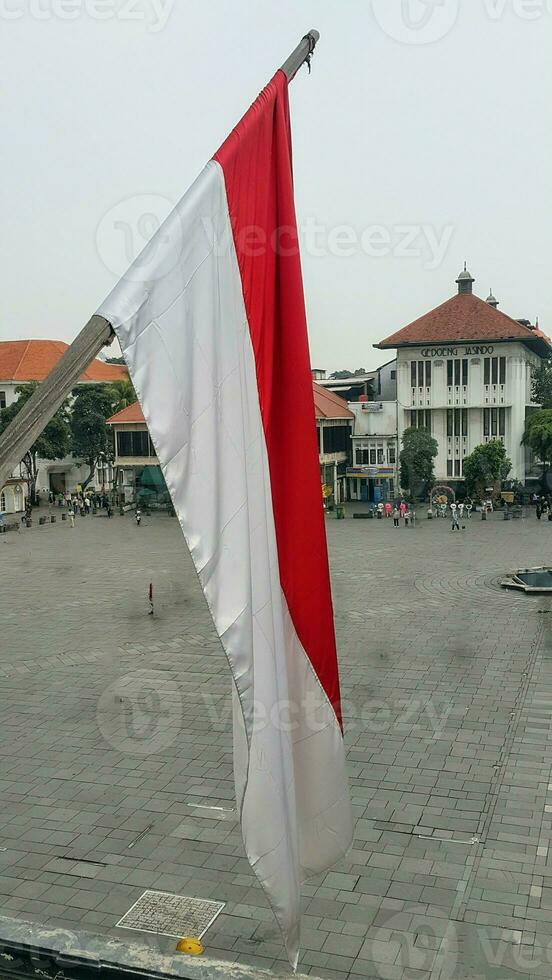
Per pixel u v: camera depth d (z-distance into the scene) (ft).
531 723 52.65
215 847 38.42
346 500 198.59
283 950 30.81
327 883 35.12
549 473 175.11
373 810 41.45
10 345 200.54
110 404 184.34
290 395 16.51
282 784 13.80
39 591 100.12
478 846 37.78
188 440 13.12
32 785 45.19
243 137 15.40
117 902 34.19
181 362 13.09
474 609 86.33
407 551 125.90
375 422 190.90
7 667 67.62
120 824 40.73
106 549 134.41
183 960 9.78
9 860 37.52
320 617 16.71
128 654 71.00
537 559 115.14
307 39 18.22
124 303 12.26
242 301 15.06
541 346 180.14
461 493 181.98
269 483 15.74
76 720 55.01
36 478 194.90
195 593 96.68
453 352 177.88
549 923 32.04
